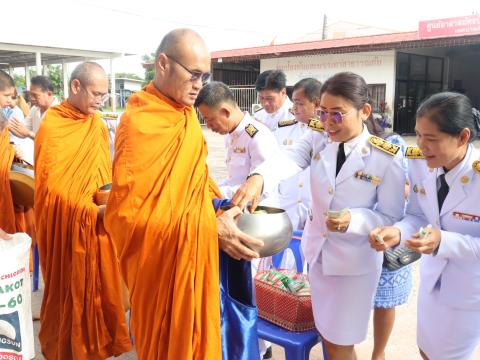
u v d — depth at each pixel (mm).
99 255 2691
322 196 2150
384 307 2658
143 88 1912
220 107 2922
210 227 1691
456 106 1722
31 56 15859
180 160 1731
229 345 1829
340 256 2074
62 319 2752
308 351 2381
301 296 2379
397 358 3025
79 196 2705
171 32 1799
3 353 2191
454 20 14875
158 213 1692
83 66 2822
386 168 2033
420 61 18766
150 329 1772
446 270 1979
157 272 1727
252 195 2000
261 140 2967
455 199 1900
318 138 2246
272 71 4016
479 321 1983
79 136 2811
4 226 3307
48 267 2803
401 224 1983
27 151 4945
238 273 1887
